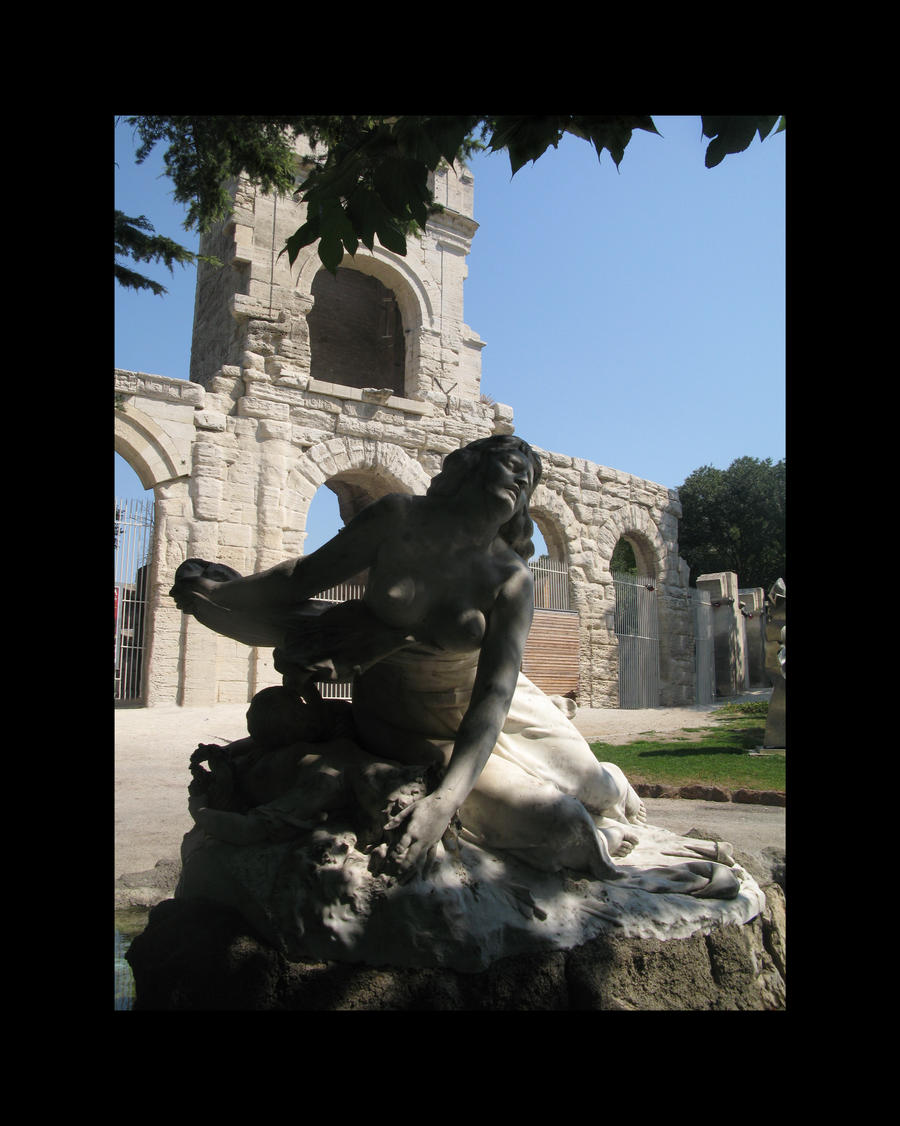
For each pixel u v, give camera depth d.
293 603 3.02
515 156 3.23
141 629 16.17
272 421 17.64
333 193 3.44
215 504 16.73
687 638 26.12
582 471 23.83
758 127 2.82
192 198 8.77
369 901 2.47
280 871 2.61
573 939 2.63
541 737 3.32
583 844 2.83
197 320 20.75
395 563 2.80
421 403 19.81
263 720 3.13
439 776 2.83
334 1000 2.41
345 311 25.38
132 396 16.16
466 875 2.65
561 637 21.84
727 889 3.10
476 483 2.77
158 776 8.76
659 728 17.33
